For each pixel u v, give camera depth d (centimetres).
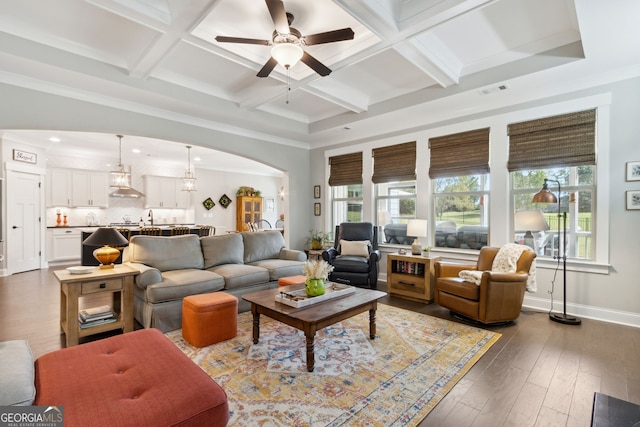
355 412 183
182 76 383
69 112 346
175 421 119
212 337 274
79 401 123
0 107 307
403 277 430
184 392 131
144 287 304
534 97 372
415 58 315
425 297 405
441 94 388
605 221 331
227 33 288
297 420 176
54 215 720
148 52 295
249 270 380
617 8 224
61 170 712
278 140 579
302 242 632
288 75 354
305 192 638
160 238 374
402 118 469
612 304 329
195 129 459
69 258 705
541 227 318
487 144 413
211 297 290
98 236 303
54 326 317
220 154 782
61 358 158
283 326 321
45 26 279
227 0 251
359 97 448
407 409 186
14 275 572
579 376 223
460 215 448
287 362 243
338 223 611
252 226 926
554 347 270
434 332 304
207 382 140
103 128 371
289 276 412
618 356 253
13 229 586
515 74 333
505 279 311
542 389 208
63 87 340
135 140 630
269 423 173
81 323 282
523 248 344
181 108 414
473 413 183
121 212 822
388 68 368
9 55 273
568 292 354
